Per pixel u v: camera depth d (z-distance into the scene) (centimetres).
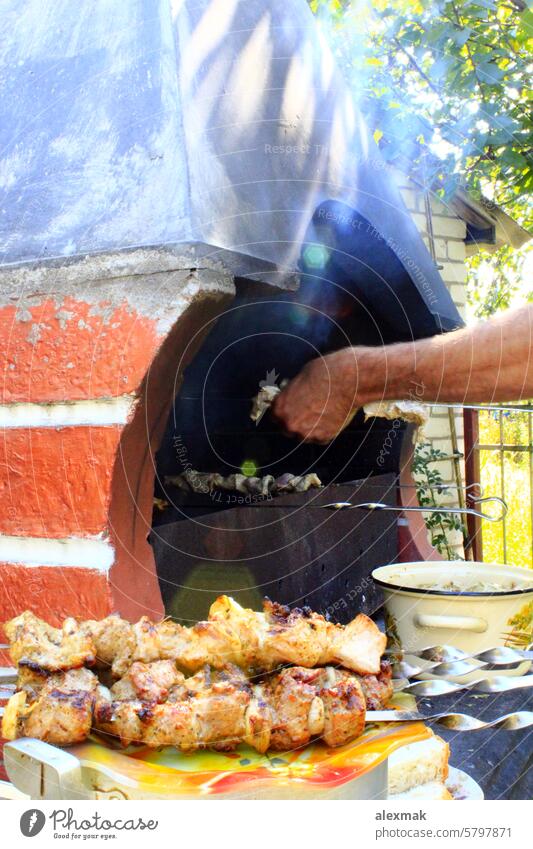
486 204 364
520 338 115
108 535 84
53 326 88
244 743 58
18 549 91
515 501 369
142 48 92
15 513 89
